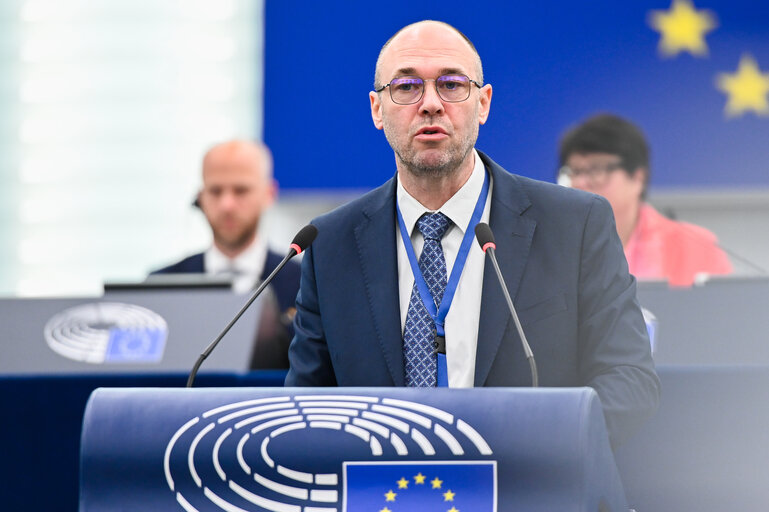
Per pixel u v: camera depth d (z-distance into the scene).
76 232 12.20
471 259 4.79
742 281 6.36
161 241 12.16
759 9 11.30
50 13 12.41
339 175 11.47
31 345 6.25
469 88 4.77
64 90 12.41
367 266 4.86
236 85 12.16
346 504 3.30
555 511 3.21
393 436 3.32
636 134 8.27
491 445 3.27
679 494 5.57
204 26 12.25
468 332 4.67
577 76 11.27
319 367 4.91
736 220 11.23
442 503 3.26
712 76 11.26
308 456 3.34
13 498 6.07
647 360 4.49
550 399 3.31
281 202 11.48
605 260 4.73
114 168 12.28
